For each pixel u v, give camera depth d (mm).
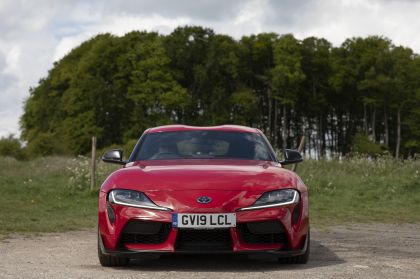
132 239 6195
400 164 22719
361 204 16875
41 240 9555
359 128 102812
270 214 6051
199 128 7902
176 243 6016
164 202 6059
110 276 5734
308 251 6496
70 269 6281
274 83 91125
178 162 6980
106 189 6406
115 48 83938
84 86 79625
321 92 99500
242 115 89375
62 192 18734
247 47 98500
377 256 7410
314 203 17031
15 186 19547
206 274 5832
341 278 5602
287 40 90875
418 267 6406
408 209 15953
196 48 90812
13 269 6258
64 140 73438
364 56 94438
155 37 89500
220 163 6879
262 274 5816
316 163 23078
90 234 10656
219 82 90812
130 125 82125
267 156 7324
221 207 5973
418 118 93812
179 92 84125
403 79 94250
